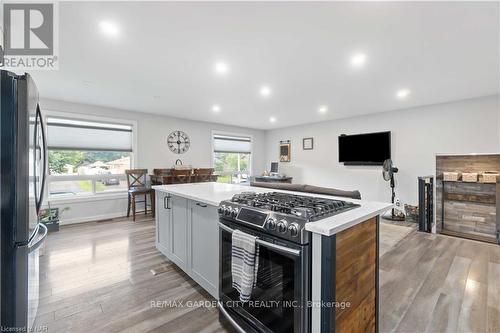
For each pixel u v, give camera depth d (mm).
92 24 1808
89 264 2506
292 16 1709
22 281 1209
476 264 2562
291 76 2854
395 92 3469
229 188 2592
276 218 1226
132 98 3852
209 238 1857
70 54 2295
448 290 2039
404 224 4180
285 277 1206
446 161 4000
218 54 2301
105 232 3590
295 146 6586
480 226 3697
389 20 1742
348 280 1194
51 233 3531
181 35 1969
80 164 4293
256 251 1311
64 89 3369
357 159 5137
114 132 4625
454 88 3273
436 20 1732
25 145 1203
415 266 2514
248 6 1604
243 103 4176
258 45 2131
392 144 4680
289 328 1179
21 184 1188
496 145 3545
